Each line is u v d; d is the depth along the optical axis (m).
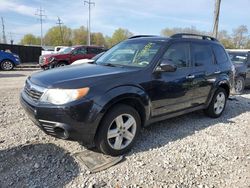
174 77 4.67
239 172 3.66
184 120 5.82
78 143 4.20
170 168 3.66
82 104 3.47
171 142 4.50
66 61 16.81
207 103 5.75
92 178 3.31
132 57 4.72
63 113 3.42
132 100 4.04
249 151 4.32
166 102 4.59
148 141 4.50
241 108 7.25
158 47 4.69
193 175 3.52
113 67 4.43
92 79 3.71
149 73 4.26
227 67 6.21
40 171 3.42
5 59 17.42
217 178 3.49
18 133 4.55
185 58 5.09
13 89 9.02
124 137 3.98
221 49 6.29
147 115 4.27
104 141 3.73
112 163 3.67
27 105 3.74
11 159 3.66
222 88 6.14
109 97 3.65
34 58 28.89
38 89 3.64
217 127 5.44
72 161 3.68
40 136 4.44
